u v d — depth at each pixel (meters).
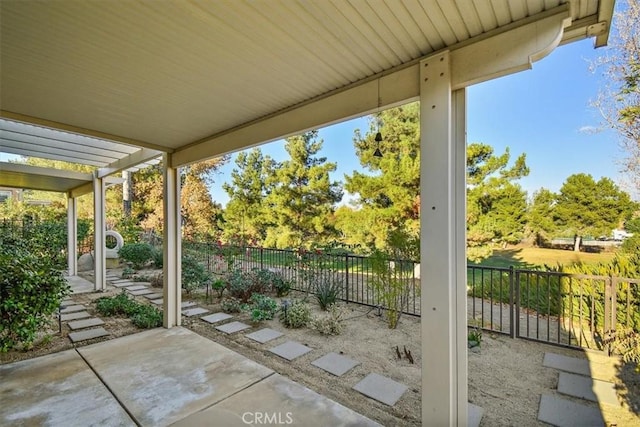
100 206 6.83
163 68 2.18
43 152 5.28
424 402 1.94
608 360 3.11
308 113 2.71
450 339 1.87
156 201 14.73
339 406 2.41
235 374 2.90
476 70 1.80
